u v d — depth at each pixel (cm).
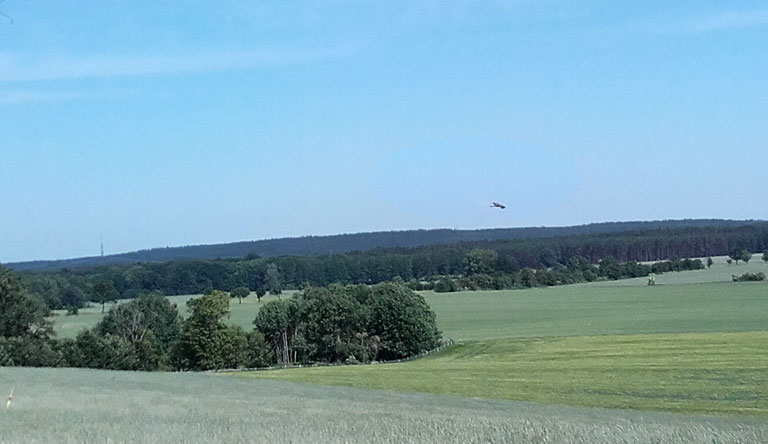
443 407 3369
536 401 4359
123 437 1847
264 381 4981
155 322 10806
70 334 11294
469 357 8019
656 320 10338
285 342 10188
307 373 6469
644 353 6688
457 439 2003
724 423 2809
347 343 9825
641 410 3975
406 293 9919
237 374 6431
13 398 3061
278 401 3412
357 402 3519
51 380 4322
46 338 8762
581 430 2255
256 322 10319
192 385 4369
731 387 4650
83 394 3391
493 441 2003
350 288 10569
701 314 10769
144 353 9062
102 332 10631
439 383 5372
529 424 2402
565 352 7300
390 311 9775
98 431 1958
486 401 3931
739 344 6950
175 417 2445
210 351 9156
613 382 5044
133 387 3997
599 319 10981
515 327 10712
